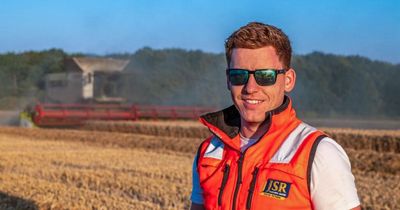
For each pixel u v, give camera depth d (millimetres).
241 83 2984
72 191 10406
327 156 2771
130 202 9391
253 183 2879
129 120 36656
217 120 3182
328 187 2746
